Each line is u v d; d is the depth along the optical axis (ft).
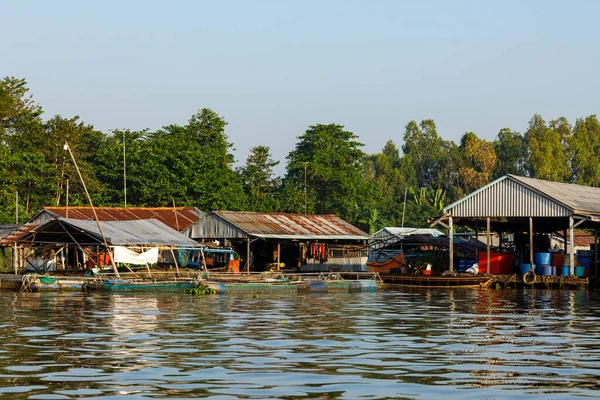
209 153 317.01
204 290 150.00
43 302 126.82
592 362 65.26
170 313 108.06
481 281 184.65
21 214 246.47
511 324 96.27
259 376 57.88
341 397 51.01
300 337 80.79
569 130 455.63
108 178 287.89
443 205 402.52
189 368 61.11
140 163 286.66
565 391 53.36
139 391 52.49
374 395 51.62
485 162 455.63
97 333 83.56
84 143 319.47
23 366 61.82
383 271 215.72
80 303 124.98
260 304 126.82
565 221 204.13
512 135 467.52
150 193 278.67
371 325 93.76
